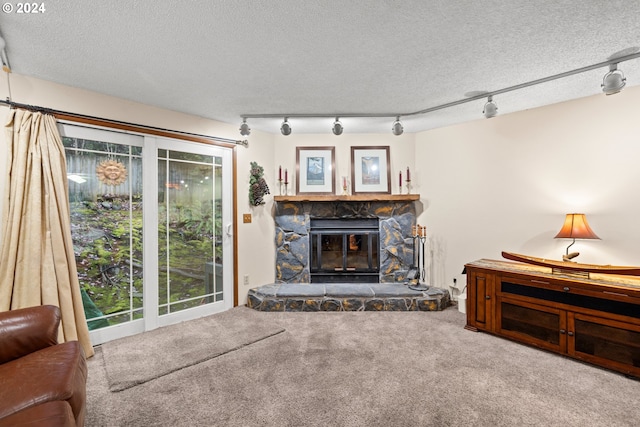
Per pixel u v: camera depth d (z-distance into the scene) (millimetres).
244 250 3783
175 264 3236
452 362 2316
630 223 2590
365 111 3227
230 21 1690
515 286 2660
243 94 2752
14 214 2203
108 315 2814
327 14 1638
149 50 1995
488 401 1844
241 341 2682
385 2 1542
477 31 1812
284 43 1928
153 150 3055
